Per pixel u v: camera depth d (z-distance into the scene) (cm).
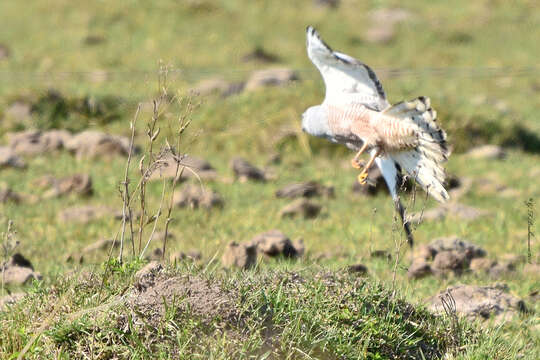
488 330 822
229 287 734
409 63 3070
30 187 1595
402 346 725
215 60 2955
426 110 754
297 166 1911
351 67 837
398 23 3578
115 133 2020
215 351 650
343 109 826
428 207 1524
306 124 880
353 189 1645
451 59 3153
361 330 714
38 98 2188
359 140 827
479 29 3584
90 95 2247
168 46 3097
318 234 1333
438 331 773
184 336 662
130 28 3319
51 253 1169
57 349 674
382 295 782
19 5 3566
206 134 2041
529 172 1914
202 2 3559
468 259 1184
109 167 1761
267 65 2928
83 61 2848
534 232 1379
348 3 3872
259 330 673
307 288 750
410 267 1104
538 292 1048
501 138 2188
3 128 2083
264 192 1630
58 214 1383
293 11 3672
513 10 3881
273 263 1081
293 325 690
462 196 1644
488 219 1463
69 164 1788
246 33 3300
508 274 1134
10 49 2986
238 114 2152
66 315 711
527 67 3105
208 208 1455
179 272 768
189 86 2459
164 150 834
